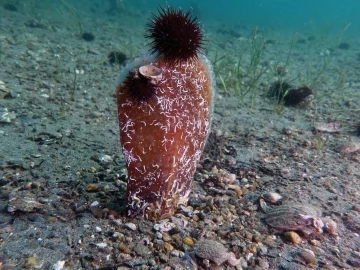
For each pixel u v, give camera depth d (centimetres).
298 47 216
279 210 39
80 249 32
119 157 52
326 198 44
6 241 32
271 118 78
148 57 34
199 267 31
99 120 67
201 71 36
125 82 32
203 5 579
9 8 171
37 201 38
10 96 68
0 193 39
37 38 127
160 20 32
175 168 36
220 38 222
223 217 39
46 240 32
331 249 35
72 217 36
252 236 36
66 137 56
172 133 34
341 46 222
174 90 34
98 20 215
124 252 32
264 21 427
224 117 75
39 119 61
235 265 32
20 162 45
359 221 39
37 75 85
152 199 36
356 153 59
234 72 110
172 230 35
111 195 41
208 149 55
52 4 223
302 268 32
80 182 43
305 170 52
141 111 33
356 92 107
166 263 31
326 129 72
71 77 89
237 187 45
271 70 129
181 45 32
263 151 58
